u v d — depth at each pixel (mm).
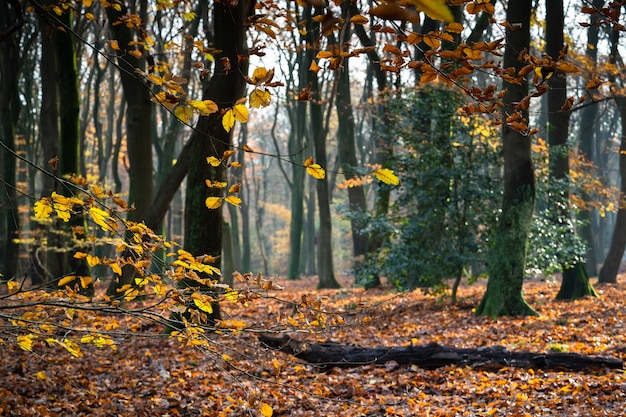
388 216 16141
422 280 14945
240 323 4164
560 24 16125
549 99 16969
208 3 17969
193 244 10719
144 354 9711
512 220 13445
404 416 6504
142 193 15570
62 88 15445
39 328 4152
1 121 23734
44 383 7859
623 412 6008
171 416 6965
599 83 3209
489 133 14930
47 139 15508
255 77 2859
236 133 42281
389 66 3102
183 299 3975
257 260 55625
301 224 35844
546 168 15406
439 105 14594
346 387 7762
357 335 11406
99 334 4211
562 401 6617
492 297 13414
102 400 7375
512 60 12562
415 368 8180
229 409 7008
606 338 9914
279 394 7402
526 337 10578
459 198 15078
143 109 15516
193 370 8805
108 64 28609
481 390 7164
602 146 41062
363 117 34469
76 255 3990
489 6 2783
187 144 13797
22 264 25266
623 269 36531
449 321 13016
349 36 17859
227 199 3490
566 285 17094
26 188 28188
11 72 21828
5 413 6465
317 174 3254
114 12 14320
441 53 2955
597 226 40281
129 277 12328
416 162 15164
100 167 30938
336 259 52344
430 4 1073
